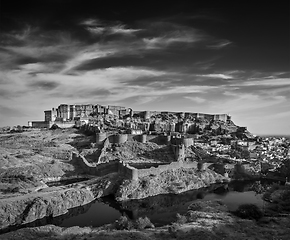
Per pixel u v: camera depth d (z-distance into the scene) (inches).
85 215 3132.4
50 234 2375.7
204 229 2412.6
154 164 5319.9
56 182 4259.4
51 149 5718.5
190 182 4419.3
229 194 4042.8
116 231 2417.6
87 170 4771.2
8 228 2719.0
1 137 6968.5
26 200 3095.5
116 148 6161.4
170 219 2950.3
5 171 4217.5
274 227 2436.0
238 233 2282.2
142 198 3782.0
